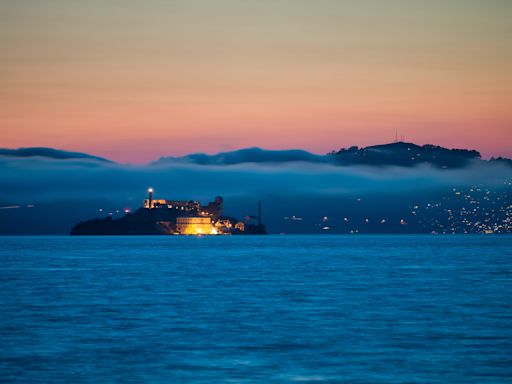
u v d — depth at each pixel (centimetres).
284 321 12762
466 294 17350
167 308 14662
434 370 8862
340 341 10719
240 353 9856
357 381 8356
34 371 8825
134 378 8494
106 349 10131
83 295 17400
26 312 14088
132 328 11969
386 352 9912
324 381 8350
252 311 14162
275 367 9038
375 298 16525
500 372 8750
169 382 8306
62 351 9994
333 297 16762
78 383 8269
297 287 19488
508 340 10781
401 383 8275
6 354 9781
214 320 12888
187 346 10350
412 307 14750
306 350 10062
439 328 11894
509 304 15212
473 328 11888
